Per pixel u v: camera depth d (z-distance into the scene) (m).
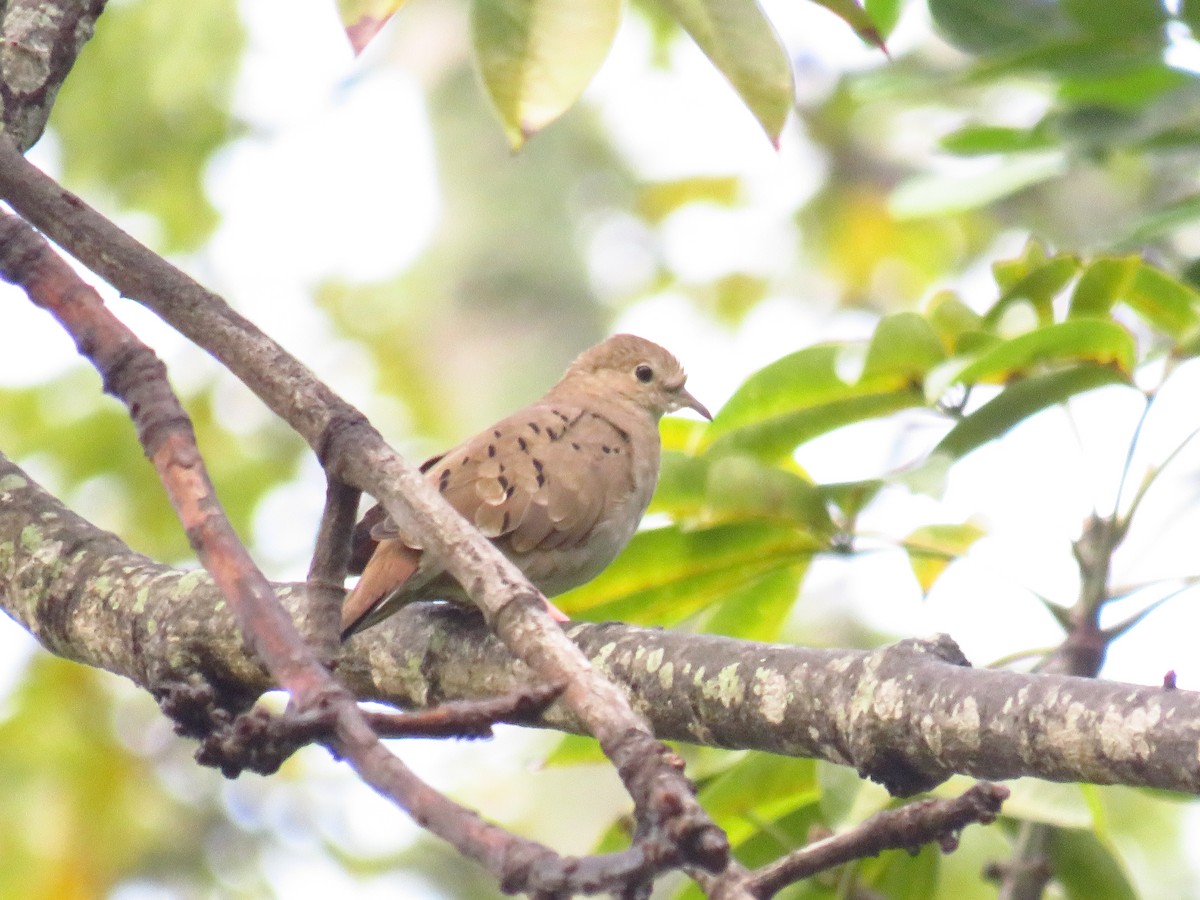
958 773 5.48
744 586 9.02
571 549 8.67
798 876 6.07
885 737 5.52
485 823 4.07
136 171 20.95
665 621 8.98
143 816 16.72
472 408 19.95
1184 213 8.45
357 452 5.50
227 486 18.47
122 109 20.66
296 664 4.55
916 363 8.34
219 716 6.21
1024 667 8.51
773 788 8.77
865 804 7.77
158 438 5.16
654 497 8.52
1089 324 7.59
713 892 4.71
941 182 9.87
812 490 8.10
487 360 20.14
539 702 4.60
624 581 8.86
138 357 5.38
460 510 8.45
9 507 8.12
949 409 8.52
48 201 6.42
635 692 6.23
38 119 8.38
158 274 6.16
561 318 20.48
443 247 20.80
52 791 16.28
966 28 9.62
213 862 16.95
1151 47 9.10
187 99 20.64
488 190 20.97
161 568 7.74
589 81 6.43
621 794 16.89
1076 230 13.02
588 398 11.10
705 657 6.12
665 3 6.38
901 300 21.27
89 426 18.36
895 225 20.73
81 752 16.47
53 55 8.44
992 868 8.80
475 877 17.84
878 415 8.61
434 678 7.07
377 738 4.35
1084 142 9.58
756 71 6.38
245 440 19.05
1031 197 15.59
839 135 21.14
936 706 5.39
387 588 7.29
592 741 8.61
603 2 6.39
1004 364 7.90
